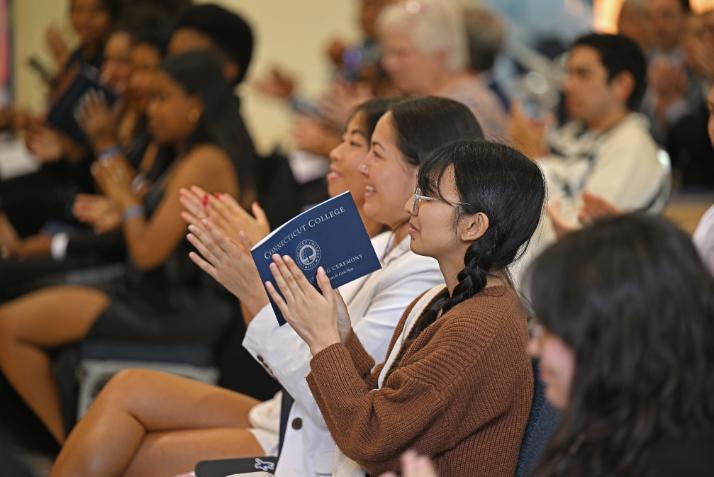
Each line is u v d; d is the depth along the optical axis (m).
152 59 10.38
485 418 4.59
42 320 8.50
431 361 4.54
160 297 8.57
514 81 15.03
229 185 8.45
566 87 8.61
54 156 11.36
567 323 3.26
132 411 6.12
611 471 3.29
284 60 18.66
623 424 3.28
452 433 4.59
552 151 9.21
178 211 8.38
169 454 6.08
